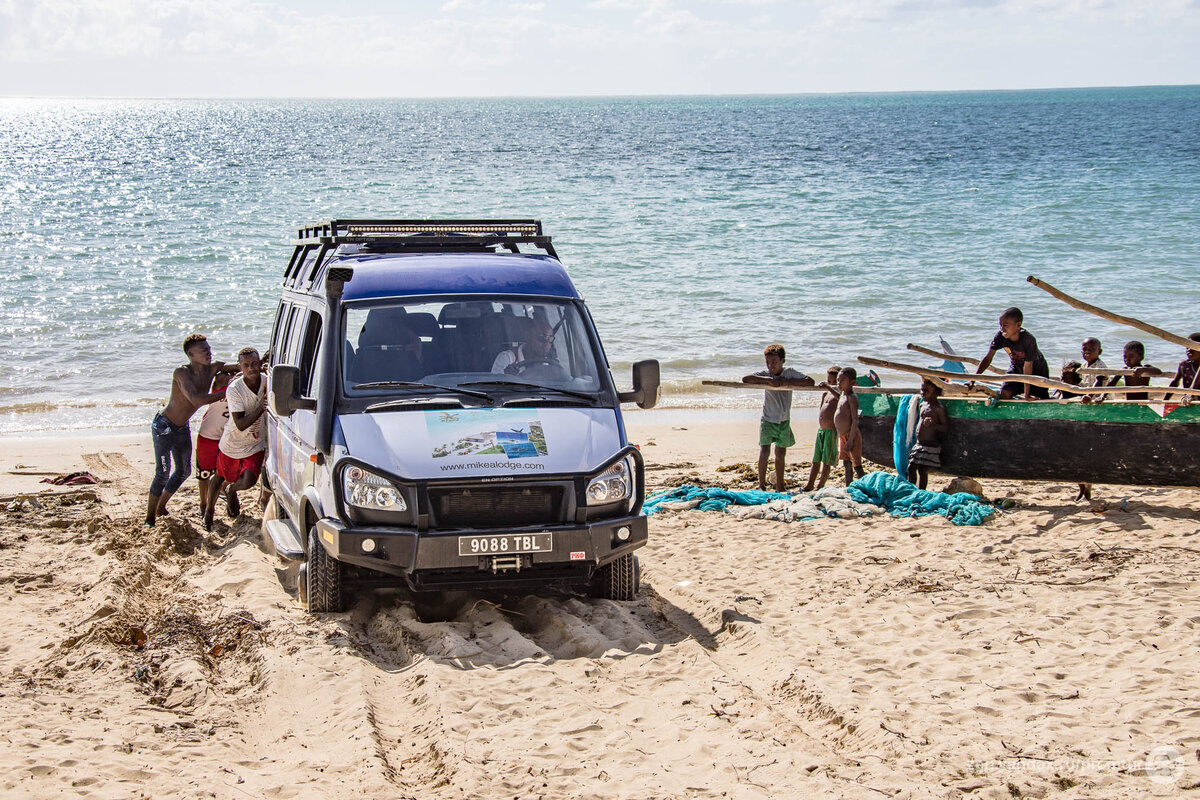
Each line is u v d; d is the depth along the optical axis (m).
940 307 26.08
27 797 4.30
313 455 6.96
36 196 58.31
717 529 9.62
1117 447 9.76
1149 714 5.09
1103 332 22.91
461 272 7.46
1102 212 45.34
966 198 51.97
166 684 5.92
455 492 6.32
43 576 8.29
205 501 10.11
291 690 5.68
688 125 175.25
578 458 6.53
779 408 11.15
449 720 5.14
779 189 57.94
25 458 13.70
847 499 10.16
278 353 9.12
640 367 7.31
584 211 48.25
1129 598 7.04
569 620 6.71
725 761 4.74
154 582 8.12
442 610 7.14
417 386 6.90
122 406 17.50
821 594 7.45
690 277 30.67
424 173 72.19
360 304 7.12
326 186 62.06
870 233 40.03
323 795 4.42
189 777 4.58
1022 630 6.46
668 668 6.01
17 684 5.85
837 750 4.88
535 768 4.64
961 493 10.09
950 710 5.23
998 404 10.23
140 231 41.81
